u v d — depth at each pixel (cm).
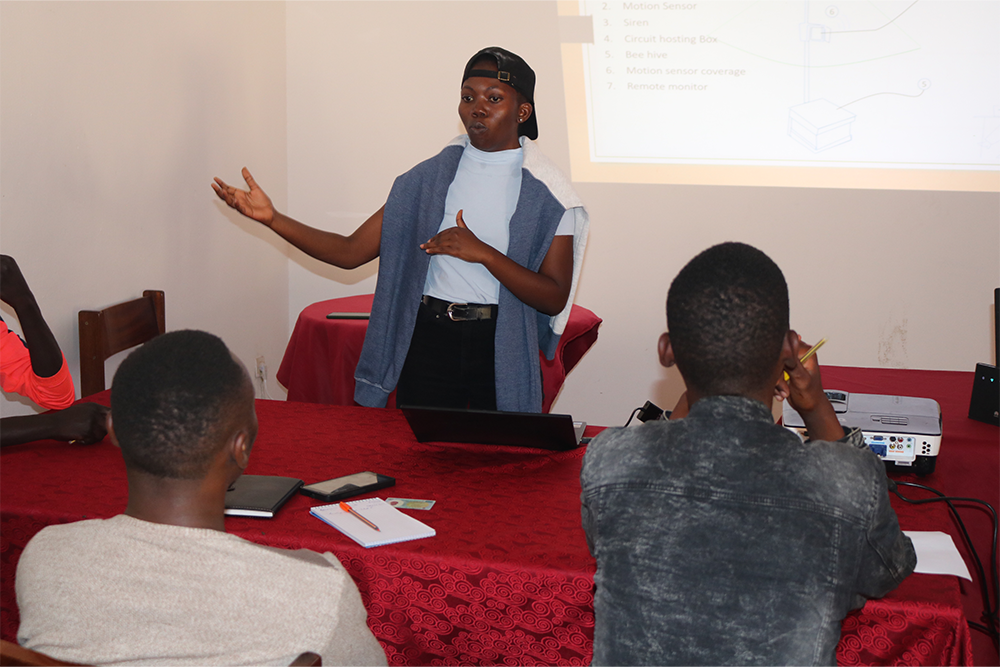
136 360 81
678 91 325
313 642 75
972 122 305
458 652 110
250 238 330
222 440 81
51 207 210
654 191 334
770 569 77
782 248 329
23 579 77
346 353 262
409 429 159
